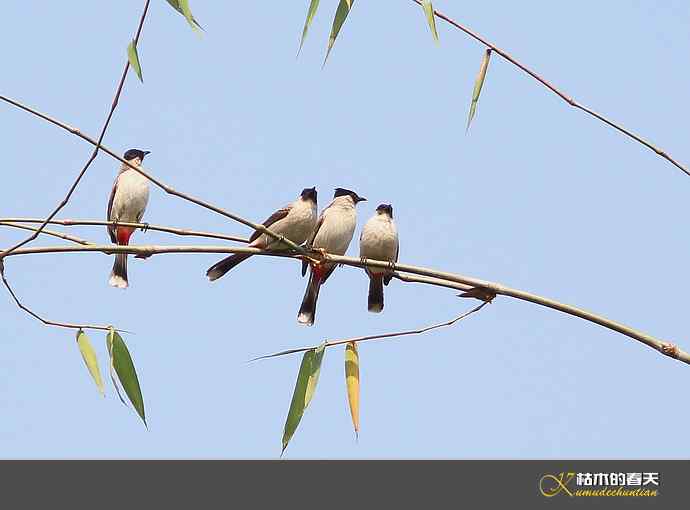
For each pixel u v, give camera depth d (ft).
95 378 33.42
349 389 34.55
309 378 34.01
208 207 33.17
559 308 32.91
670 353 31.22
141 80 29.17
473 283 34.01
